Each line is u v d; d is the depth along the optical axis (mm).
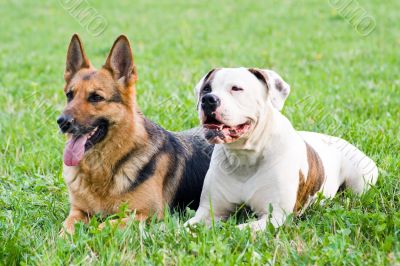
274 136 7203
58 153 9805
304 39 21578
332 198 8055
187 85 13617
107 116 7504
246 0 32188
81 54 7953
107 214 7625
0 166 9477
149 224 7156
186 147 8398
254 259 5840
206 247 6055
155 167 7711
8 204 7902
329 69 16250
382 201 7574
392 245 6168
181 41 21781
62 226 7125
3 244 6309
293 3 30312
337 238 6176
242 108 6820
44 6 31938
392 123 10602
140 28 25141
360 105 12133
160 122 10859
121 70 7750
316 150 8094
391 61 17094
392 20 24281
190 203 8109
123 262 5883
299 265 5801
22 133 11008
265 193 7227
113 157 7496
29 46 21906
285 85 7090
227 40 21984
